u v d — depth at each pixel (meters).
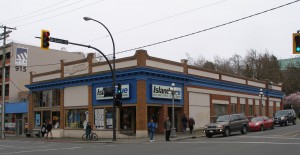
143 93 31.66
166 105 34.41
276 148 18.28
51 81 41.69
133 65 32.53
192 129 34.81
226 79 45.72
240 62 94.56
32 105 45.28
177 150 19.00
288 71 94.56
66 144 28.30
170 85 35.16
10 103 50.34
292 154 15.57
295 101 82.81
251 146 19.70
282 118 44.66
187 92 37.44
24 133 47.78
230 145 20.77
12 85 56.19
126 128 33.47
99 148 22.58
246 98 50.38
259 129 35.94
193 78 38.44
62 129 39.69
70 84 39.25
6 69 57.47
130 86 32.38
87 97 36.97
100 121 35.19
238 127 31.66
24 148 24.44
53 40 26.11
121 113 33.84
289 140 23.17
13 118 50.72
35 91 45.22
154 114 34.44
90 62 36.97
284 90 91.31
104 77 34.75
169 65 35.25
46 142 31.95
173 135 30.30
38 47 59.44
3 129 40.16
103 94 34.88
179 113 36.81
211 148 19.36
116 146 23.92
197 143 23.39
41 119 43.75
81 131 37.44
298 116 76.50
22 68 57.16
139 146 23.00
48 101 43.03
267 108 57.47
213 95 42.22
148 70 32.03
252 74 89.75
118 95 29.25
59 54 62.03
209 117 41.00
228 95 45.62
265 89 57.00
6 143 31.02
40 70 59.09
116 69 33.44
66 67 40.19
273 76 89.62
